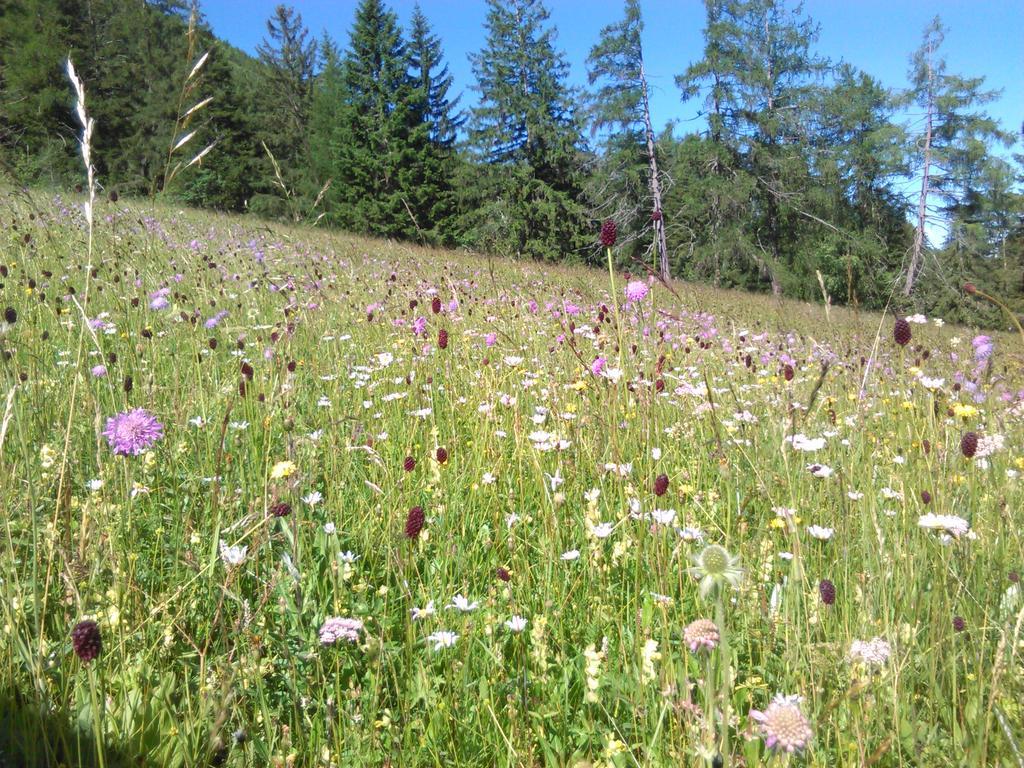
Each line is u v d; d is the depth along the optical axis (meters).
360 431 3.34
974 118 31.77
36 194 10.95
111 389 2.96
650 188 33.59
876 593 2.09
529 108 38.03
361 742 1.68
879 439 3.46
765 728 1.30
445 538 2.54
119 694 1.73
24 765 1.51
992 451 2.84
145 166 32.75
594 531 2.35
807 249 32.03
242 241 10.74
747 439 3.26
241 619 1.86
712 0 33.47
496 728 1.77
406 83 41.34
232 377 3.84
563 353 4.60
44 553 2.17
